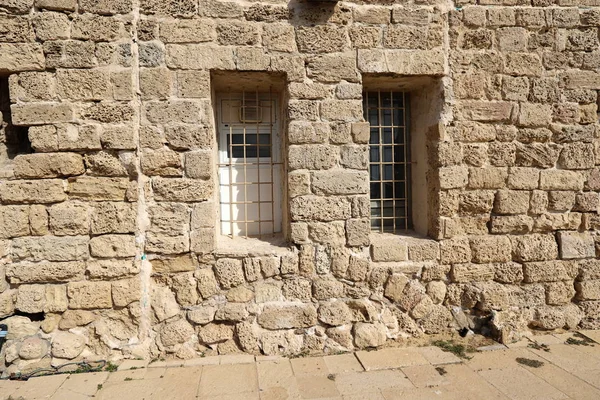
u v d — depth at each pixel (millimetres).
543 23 3736
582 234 3869
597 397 2822
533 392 2883
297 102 3461
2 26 3125
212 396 2840
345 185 3543
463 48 3664
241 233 3889
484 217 3766
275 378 3080
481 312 3785
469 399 2809
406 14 3578
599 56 3811
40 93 3186
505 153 3734
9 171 3193
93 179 3270
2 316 3207
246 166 3879
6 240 3207
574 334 3809
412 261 3691
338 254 3564
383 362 3314
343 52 3514
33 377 3102
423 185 3959
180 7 3316
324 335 3564
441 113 3650
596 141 3852
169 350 3389
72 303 3266
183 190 3367
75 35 3203
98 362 3262
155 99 3312
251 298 3492
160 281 3422
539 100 3752
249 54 3389
